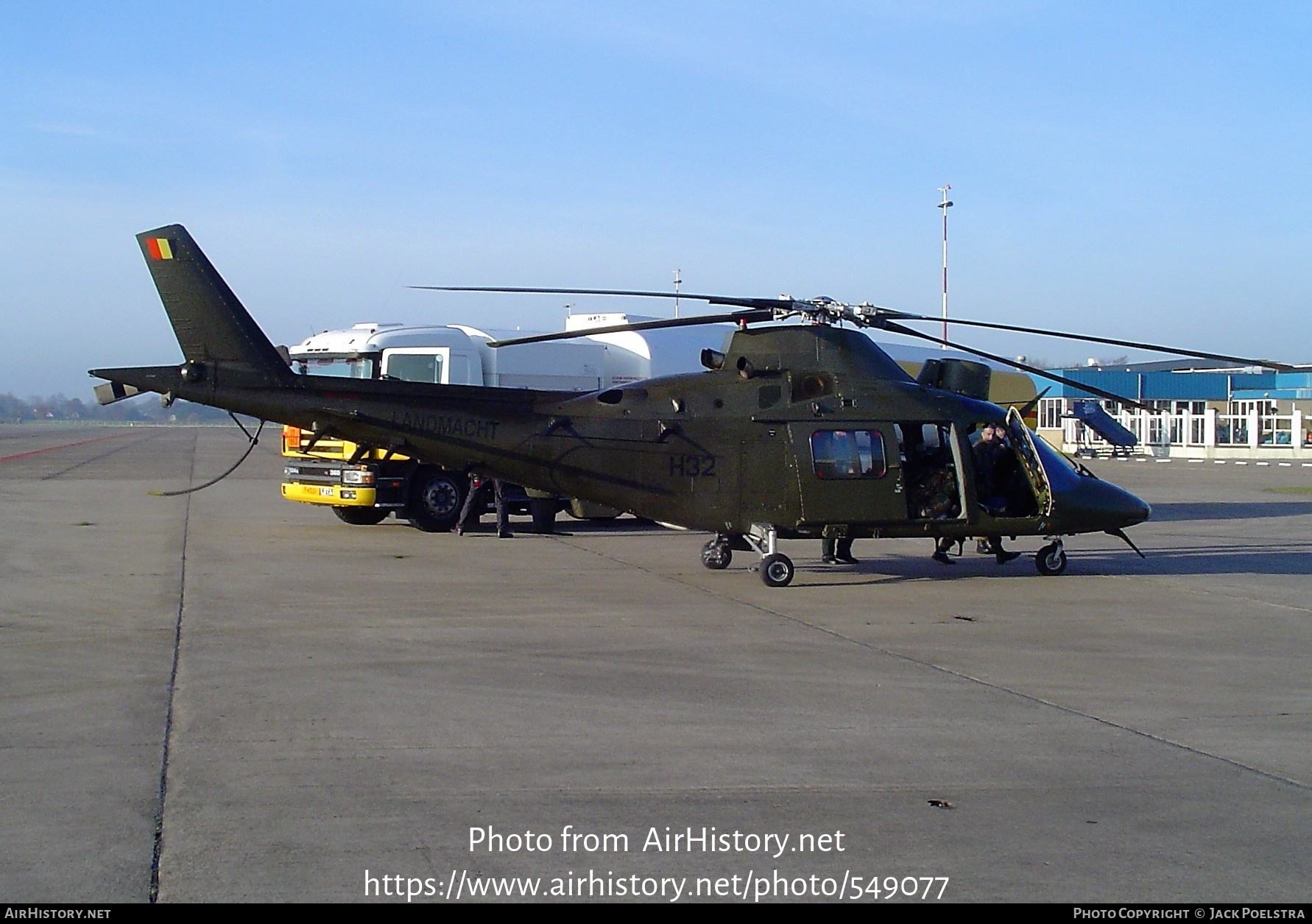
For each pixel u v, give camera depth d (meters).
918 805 5.60
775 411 12.51
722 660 8.72
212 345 12.23
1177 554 15.98
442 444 12.45
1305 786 5.95
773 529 12.41
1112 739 6.75
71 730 6.63
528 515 20.62
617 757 6.28
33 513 20.22
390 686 7.76
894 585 12.71
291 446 17.34
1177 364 68.31
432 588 12.09
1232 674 8.51
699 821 5.35
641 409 12.55
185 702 7.26
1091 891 4.65
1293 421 47.84
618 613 10.66
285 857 4.86
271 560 14.18
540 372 21.42
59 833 5.07
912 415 12.63
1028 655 9.08
